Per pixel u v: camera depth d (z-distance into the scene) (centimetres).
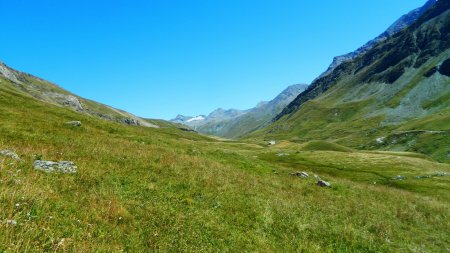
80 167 2502
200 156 4419
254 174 4069
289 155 12462
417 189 7219
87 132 4675
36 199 1619
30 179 1936
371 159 11644
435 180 8294
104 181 2353
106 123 6069
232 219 2289
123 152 3394
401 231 3000
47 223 1467
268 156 12238
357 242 2475
